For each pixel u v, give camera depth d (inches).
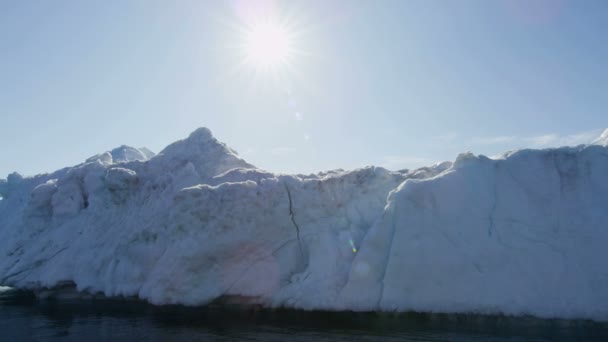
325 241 775.7
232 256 781.3
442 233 696.4
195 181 941.8
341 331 620.1
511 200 721.0
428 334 592.1
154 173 1000.2
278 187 813.9
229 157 1014.4
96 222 988.6
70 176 1077.8
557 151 746.8
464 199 725.9
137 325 695.7
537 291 631.2
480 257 670.5
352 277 705.6
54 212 1063.6
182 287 769.6
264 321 694.5
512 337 571.8
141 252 828.6
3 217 1311.5
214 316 741.9
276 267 782.5
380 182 868.0
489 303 631.8
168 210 853.8
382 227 729.0
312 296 714.2
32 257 995.9
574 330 597.0
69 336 642.8
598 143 789.9
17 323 734.5
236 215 783.1
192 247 772.6
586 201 698.8
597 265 638.5
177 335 626.5
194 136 1069.1
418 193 733.3
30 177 1379.2
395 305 662.5
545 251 662.5
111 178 975.0
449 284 657.0
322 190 832.3
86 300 938.1
